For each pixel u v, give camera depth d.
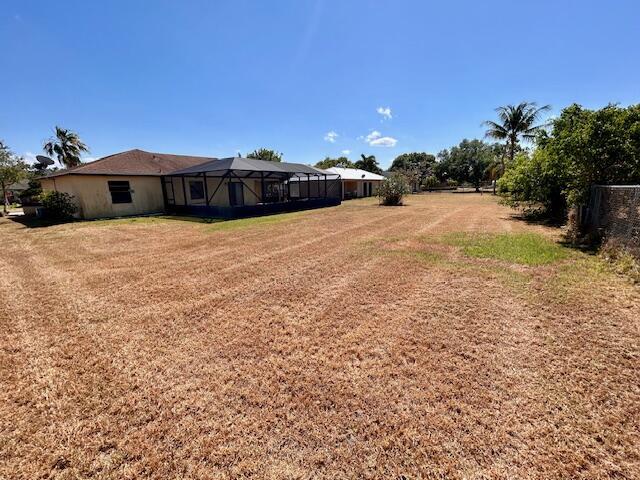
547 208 12.26
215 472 1.75
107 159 16.81
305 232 9.91
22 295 4.61
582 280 4.69
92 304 4.23
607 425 2.00
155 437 2.00
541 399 2.25
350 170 33.56
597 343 2.99
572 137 7.30
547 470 1.70
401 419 2.10
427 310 3.85
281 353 2.97
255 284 4.96
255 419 2.14
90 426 2.09
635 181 6.95
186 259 6.62
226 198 20.12
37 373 2.70
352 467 1.76
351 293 4.50
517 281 4.77
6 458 1.86
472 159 46.31
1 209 24.52
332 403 2.28
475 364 2.71
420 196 32.09
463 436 1.95
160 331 3.45
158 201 17.16
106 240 8.95
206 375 2.64
